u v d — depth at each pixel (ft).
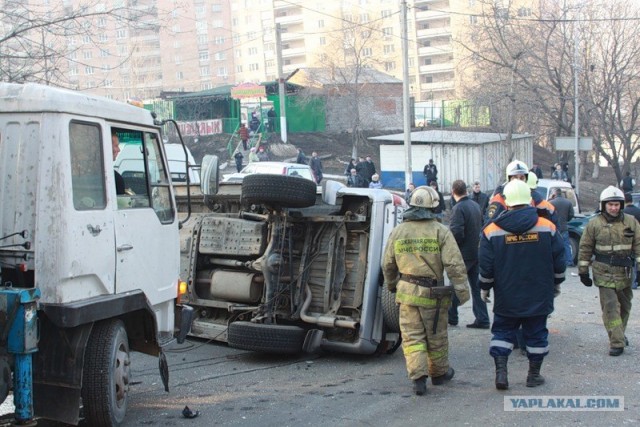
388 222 27.45
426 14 281.74
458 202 32.22
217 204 31.22
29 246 16.57
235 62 310.04
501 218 22.21
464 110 149.28
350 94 156.25
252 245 28.25
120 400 18.76
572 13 122.21
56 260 16.42
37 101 16.74
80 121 17.44
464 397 21.77
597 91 124.06
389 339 27.63
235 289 28.58
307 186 26.66
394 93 160.76
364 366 26.55
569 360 26.55
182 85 245.24
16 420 16.12
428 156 117.19
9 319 15.64
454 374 24.72
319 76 162.61
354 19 265.34
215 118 147.13
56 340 17.22
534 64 119.03
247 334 26.50
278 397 22.00
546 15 121.19
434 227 22.24
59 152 16.66
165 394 22.40
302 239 28.60
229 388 23.21
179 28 242.37
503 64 112.78
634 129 131.85
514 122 131.54
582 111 123.34
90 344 18.03
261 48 308.19
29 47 40.86
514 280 22.09
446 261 21.89
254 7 307.58
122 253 18.79
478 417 19.74
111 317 18.67
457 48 193.77
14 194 16.76
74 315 16.37
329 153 142.00
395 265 22.82
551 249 22.15
